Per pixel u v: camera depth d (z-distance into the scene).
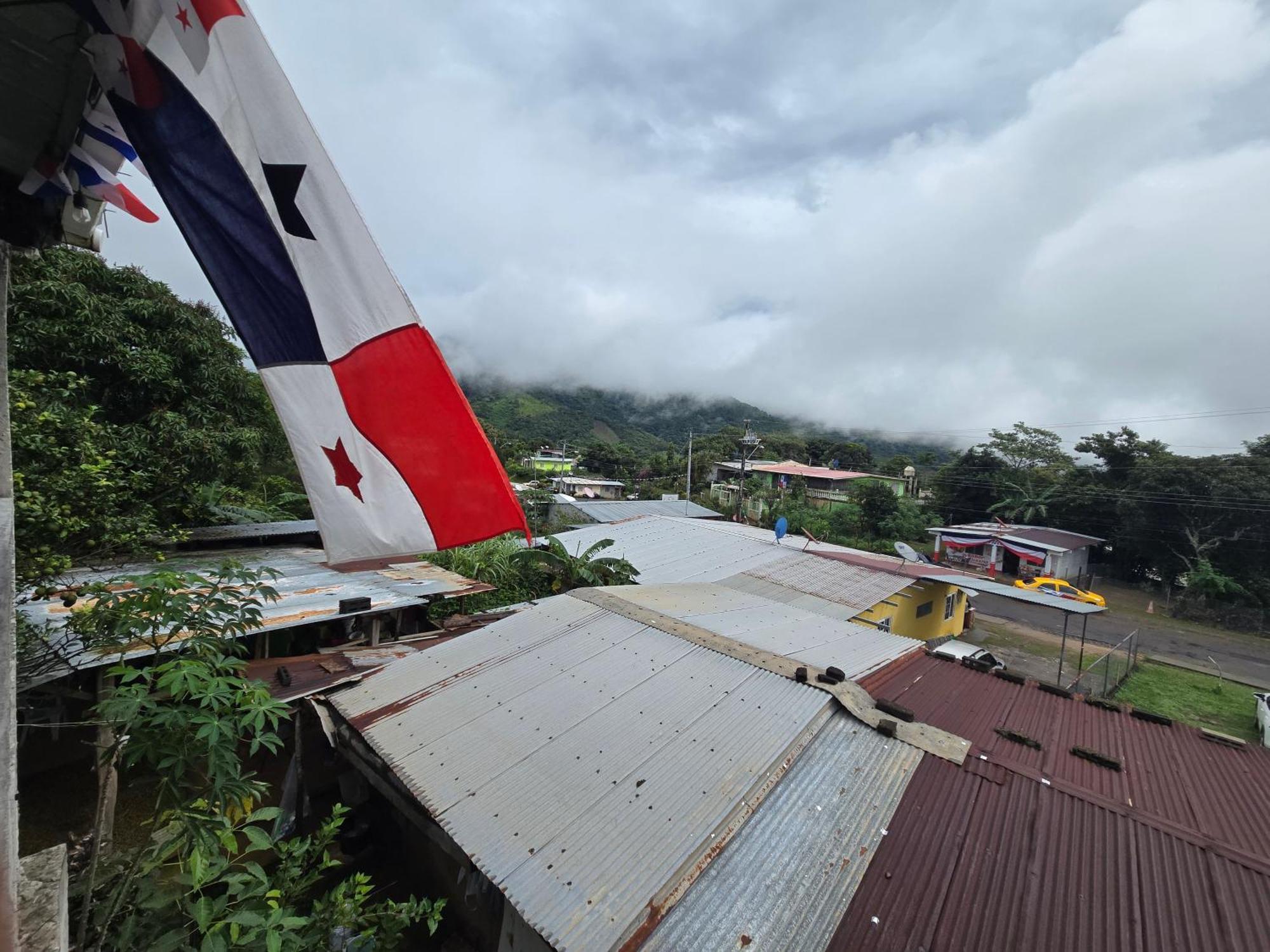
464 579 9.07
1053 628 19.58
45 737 5.80
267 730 6.05
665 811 3.43
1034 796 3.55
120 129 1.80
